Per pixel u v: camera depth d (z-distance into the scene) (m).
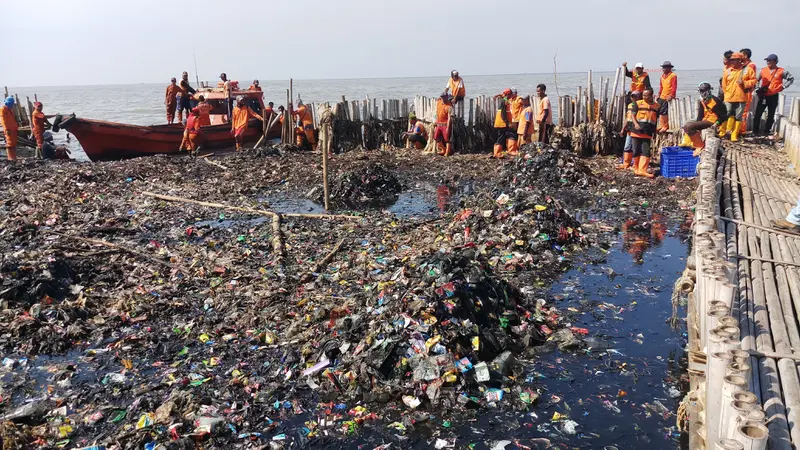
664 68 17.95
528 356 6.56
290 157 20.78
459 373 5.88
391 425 5.38
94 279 9.02
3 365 6.63
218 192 15.70
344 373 6.07
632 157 16.56
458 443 5.09
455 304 6.57
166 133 22.98
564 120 19.42
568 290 8.41
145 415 5.50
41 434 5.31
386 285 7.40
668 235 10.99
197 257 10.05
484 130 21.03
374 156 20.66
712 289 4.67
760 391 3.88
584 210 13.00
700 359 5.01
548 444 5.03
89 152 21.73
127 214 13.36
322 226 11.99
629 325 7.27
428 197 15.05
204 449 5.08
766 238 7.05
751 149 14.88
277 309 7.81
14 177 17.58
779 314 4.86
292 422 5.46
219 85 26.59
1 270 8.37
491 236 10.45
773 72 16.91
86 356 6.81
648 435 5.12
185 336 7.24
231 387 6.01
